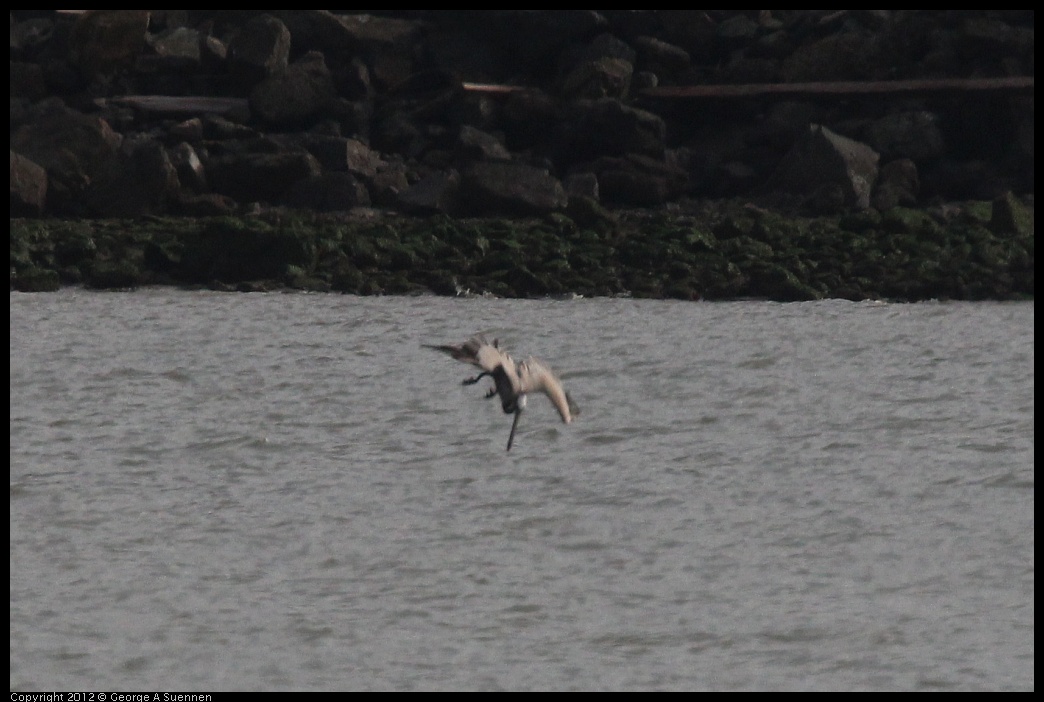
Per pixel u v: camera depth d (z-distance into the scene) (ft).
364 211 288.71
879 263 248.93
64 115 299.99
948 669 85.76
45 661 87.45
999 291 239.30
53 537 110.42
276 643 90.43
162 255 255.29
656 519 114.73
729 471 128.36
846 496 120.26
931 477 125.29
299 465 131.54
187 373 174.40
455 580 101.50
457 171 302.45
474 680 84.84
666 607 96.58
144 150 289.53
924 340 197.06
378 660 87.76
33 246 259.80
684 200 298.97
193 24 359.46
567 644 90.22
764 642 90.17
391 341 198.29
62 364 178.60
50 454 134.92
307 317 218.38
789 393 162.09
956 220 268.82
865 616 94.27
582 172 302.25
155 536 111.04
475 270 252.62
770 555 106.32
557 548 108.17
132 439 140.67
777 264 248.11
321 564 104.94
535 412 150.30
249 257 253.65
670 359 182.91
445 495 121.49
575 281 245.65
